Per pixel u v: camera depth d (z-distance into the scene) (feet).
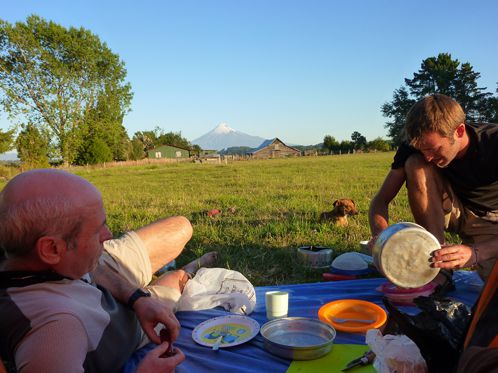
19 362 4.82
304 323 8.02
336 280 12.23
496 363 3.49
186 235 10.32
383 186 11.25
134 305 6.97
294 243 17.19
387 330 6.98
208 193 39.40
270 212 25.35
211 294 9.78
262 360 7.26
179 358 5.98
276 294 8.97
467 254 7.86
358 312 8.88
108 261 8.34
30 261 5.32
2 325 4.99
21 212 5.06
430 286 9.78
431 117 8.85
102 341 5.90
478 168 9.80
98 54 161.48
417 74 226.17
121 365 6.59
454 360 5.56
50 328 4.92
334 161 107.45
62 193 5.26
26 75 150.41
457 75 212.84
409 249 7.73
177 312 9.55
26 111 152.66
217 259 14.99
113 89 168.14
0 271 5.31
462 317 6.45
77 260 5.52
